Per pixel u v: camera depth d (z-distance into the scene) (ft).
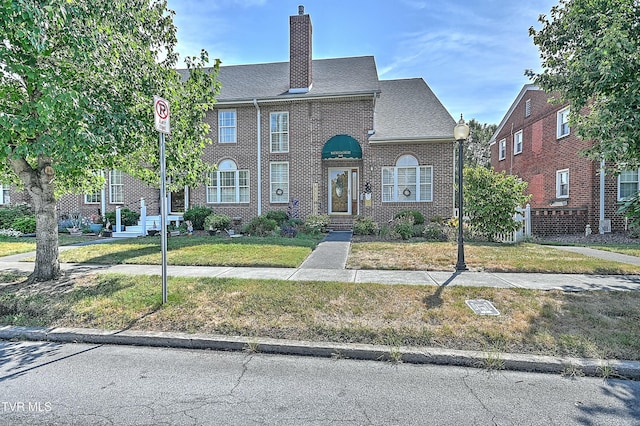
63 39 17.37
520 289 19.29
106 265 26.89
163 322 15.65
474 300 17.63
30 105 16.80
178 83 24.18
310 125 54.34
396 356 12.75
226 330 14.82
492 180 39.96
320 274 23.45
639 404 9.94
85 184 28.22
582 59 23.48
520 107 71.51
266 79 61.16
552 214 49.29
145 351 13.78
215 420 9.13
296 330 14.66
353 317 15.78
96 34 18.35
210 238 41.73
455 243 37.65
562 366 11.87
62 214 57.47
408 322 15.12
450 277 22.43
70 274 23.45
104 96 19.20
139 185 58.18
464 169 41.39
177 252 31.37
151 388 10.83
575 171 52.31
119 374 11.78
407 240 40.65
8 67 15.79
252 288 19.83
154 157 23.97
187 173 25.64
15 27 14.56
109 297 18.54
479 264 25.98
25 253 33.73
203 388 10.83
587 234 46.65
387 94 63.52
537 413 9.46
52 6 15.29
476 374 11.76
